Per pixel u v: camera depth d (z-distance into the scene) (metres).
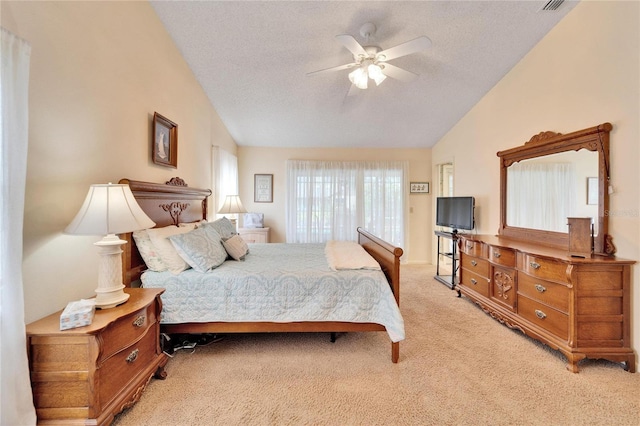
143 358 1.66
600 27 2.22
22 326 1.19
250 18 2.49
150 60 2.42
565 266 2.01
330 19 2.47
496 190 3.53
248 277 2.08
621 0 2.06
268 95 3.65
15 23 1.30
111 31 1.95
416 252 5.39
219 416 1.49
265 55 2.94
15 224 1.15
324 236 5.21
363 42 2.71
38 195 1.44
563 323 2.03
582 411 1.54
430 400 1.62
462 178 4.26
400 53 2.21
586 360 2.05
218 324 2.07
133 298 1.69
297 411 1.53
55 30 1.52
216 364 1.99
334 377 1.84
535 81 2.88
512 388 1.73
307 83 3.40
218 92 3.58
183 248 2.14
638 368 1.91
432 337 2.39
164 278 2.05
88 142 1.76
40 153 1.45
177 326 2.06
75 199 1.66
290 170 5.15
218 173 3.99
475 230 3.93
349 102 3.81
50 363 1.28
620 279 1.95
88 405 1.29
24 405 1.20
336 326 2.10
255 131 4.66
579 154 2.39
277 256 2.84
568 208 2.51
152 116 2.46
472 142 4.00
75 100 1.66
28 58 1.21
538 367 1.95
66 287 1.60
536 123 2.88
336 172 5.21
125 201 1.59
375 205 5.25
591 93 2.30
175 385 1.75
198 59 3.02
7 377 1.13
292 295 2.08
